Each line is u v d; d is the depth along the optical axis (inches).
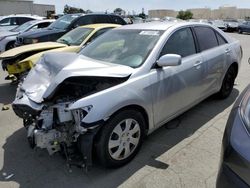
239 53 208.5
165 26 153.3
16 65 228.7
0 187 114.0
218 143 143.9
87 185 113.8
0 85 268.1
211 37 181.9
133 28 160.2
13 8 1731.1
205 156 131.9
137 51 138.7
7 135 158.9
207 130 158.2
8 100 223.3
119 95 114.7
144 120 131.0
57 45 258.8
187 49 156.5
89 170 122.8
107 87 117.7
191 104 161.9
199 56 161.8
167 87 136.6
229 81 205.0
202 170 121.2
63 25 365.7
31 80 132.2
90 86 118.6
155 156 132.3
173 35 147.8
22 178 119.6
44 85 124.3
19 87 136.4
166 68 136.8
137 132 127.3
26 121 131.6
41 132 112.5
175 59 125.2
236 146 75.0
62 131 113.2
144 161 128.4
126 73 121.4
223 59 185.0
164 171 121.0
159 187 111.1
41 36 332.8
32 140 123.8
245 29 1085.8
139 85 122.6
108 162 118.0
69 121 112.0
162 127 162.4
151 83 127.6
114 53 144.3
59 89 114.7
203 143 144.0
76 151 117.6
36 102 116.9
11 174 122.5
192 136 151.6
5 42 445.1
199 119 172.9
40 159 133.3
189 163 126.5
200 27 173.6
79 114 108.1
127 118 120.3
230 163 75.3
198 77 159.0
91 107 107.6
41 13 1878.7
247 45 605.6
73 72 113.2
